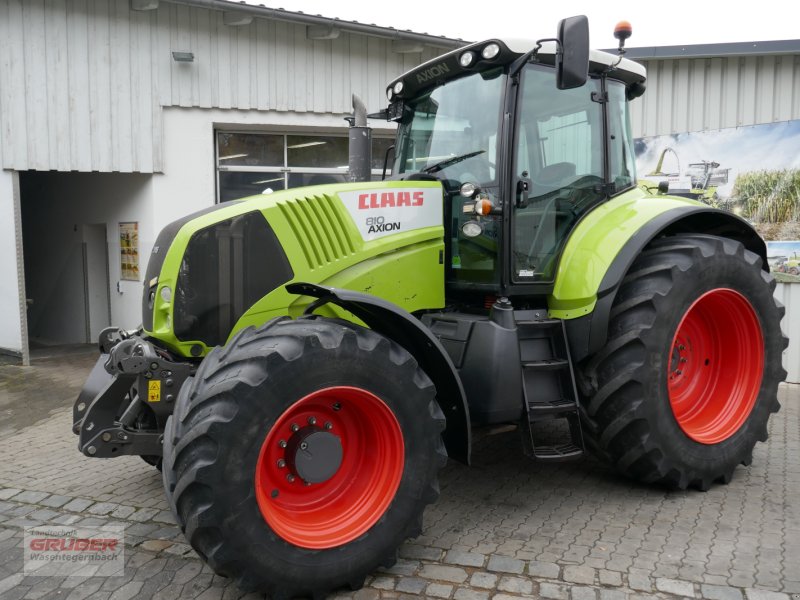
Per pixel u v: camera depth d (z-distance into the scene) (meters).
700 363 4.36
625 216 4.00
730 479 4.12
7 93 8.20
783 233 6.86
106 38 8.50
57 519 3.73
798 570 2.94
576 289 3.74
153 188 8.92
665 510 3.67
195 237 3.29
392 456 2.97
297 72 9.37
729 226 4.48
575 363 3.84
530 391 3.60
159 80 8.77
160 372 3.14
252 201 3.49
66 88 8.40
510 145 3.62
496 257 3.67
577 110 4.03
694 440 3.86
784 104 7.52
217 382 2.64
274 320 2.95
